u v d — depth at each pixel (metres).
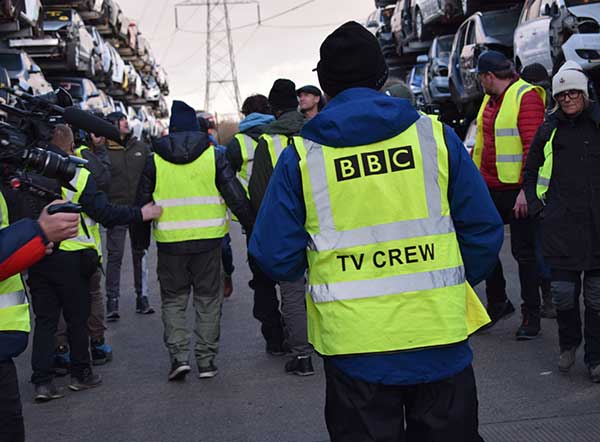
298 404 5.17
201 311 5.89
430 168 2.63
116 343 7.27
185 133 5.76
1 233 2.67
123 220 5.44
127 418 5.16
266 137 5.72
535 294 6.16
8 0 17.77
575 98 4.95
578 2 10.38
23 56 16.78
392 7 27.94
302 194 2.64
